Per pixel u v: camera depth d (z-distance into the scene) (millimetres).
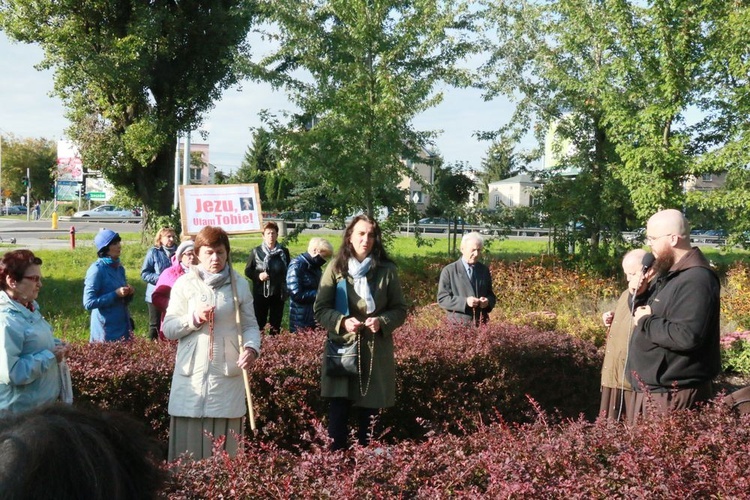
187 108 22625
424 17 13312
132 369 5125
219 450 3023
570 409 6871
